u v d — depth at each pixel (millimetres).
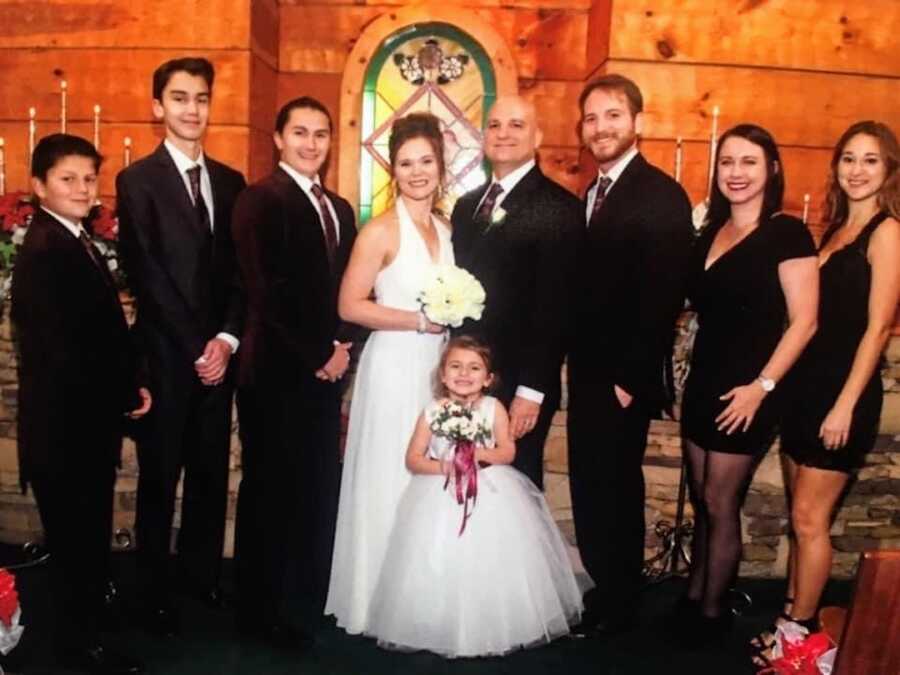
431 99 3732
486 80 3723
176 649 2479
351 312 2488
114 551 3213
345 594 2578
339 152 3766
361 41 3674
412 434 2520
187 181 2498
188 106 2459
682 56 3316
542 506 2598
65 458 2191
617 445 2510
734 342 2436
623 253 2414
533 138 2475
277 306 2395
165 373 2459
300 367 2459
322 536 2682
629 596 2635
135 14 3438
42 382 2166
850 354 2385
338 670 2385
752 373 2416
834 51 3354
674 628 2701
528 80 3783
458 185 3748
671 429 3146
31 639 2512
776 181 2453
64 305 2154
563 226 2439
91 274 2221
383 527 2539
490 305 2502
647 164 2488
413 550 2439
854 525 3162
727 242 2500
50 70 3520
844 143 2396
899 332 3045
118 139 3545
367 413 2549
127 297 3082
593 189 2594
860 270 2361
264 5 3578
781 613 2801
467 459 2441
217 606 2768
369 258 2480
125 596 2807
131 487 3225
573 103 3785
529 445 2611
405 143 2471
